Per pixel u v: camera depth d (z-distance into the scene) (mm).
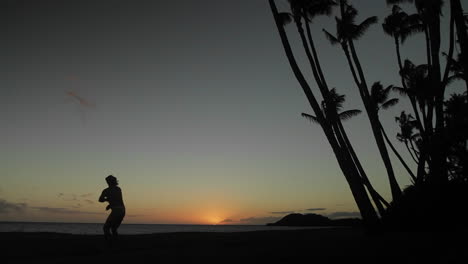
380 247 8258
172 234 16812
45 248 9641
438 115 13914
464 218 13461
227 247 9641
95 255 8438
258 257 7250
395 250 7621
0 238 13047
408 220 14875
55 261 7359
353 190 12883
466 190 13711
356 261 6547
